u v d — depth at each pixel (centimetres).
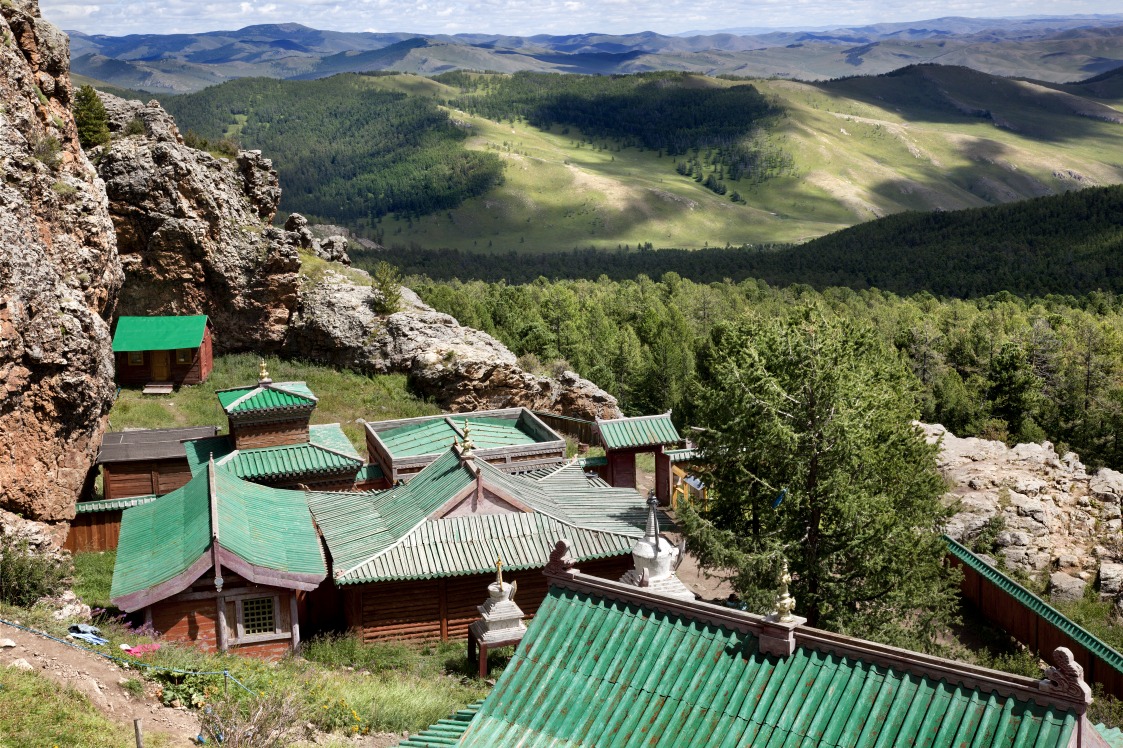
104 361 3491
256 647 2608
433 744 1650
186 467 3750
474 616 2983
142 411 4956
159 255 5766
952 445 4984
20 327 2881
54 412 3106
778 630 1527
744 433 3359
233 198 6219
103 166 5662
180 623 2539
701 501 3675
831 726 1418
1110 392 8481
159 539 2783
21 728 1580
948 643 3569
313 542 2920
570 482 3638
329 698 2181
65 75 3969
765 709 1477
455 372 5841
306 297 6228
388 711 2170
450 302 9962
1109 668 3081
